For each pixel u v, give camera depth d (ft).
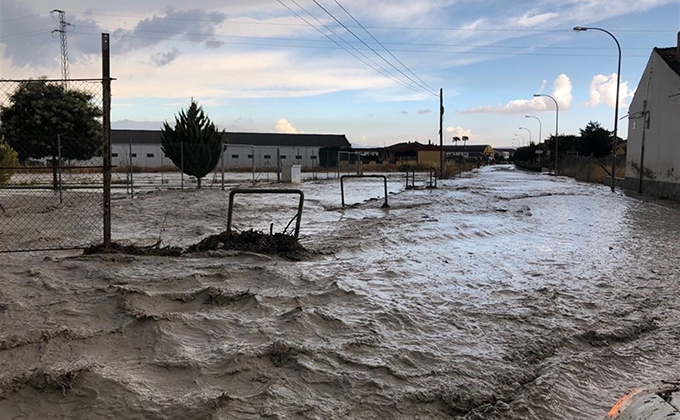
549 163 222.07
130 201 60.29
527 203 65.72
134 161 240.94
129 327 14.46
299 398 11.10
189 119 92.22
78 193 69.15
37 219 42.34
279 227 39.37
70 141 84.02
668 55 82.53
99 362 12.37
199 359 12.70
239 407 10.60
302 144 282.36
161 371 12.11
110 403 10.57
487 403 11.46
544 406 11.36
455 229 38.11
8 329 14.17
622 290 21.42
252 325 15.23
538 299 19.44
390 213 49.80
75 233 34.63
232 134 275.80
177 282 19.25
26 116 81.82
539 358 14.15
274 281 20.08
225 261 23.35
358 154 140.77
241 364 12.47
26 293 17.34
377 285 20.43
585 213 53.83
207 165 92.94
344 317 16.30
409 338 14.93
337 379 11.98
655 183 82.84
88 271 20.24
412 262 25.41
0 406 10.43
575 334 15.83
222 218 45.24
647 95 87.56
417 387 11.89
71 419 10.09
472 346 14.58
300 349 13.38
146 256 23.82
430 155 319.47
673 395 7.63
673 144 76.07
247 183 104.27
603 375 13.25
